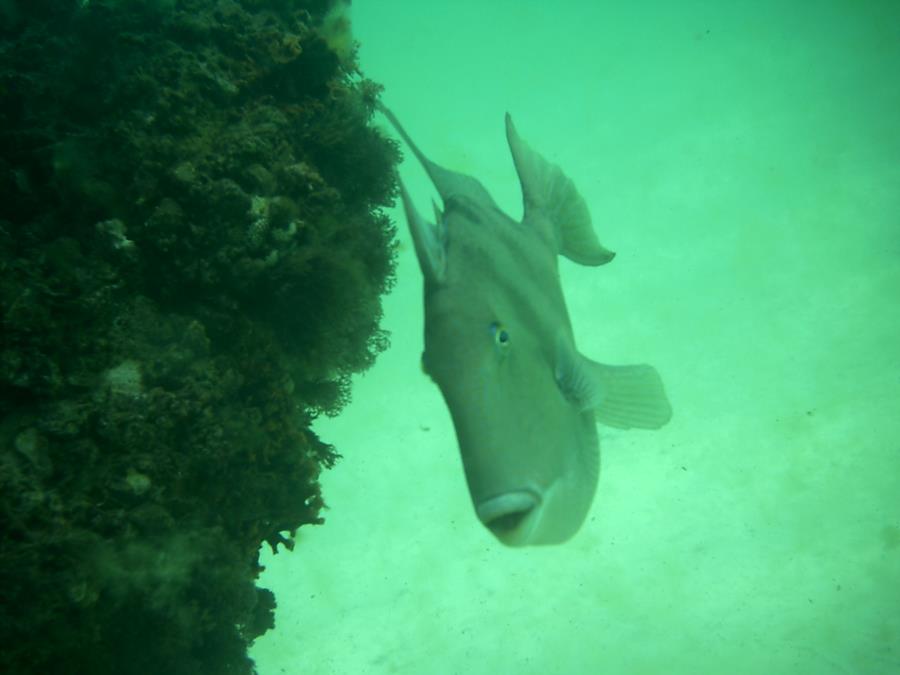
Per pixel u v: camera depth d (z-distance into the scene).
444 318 1.05
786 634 5.73
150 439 3.37
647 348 10.66
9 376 3.13
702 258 12.76
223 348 4.08
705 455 8.10
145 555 3.12
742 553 6.69
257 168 4.11
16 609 2.72
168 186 3.94
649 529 7.39
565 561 7.43
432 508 9.14
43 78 4.93
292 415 4.28
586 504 1.13
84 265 3.78
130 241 3.91
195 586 3.40
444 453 10.23
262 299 4.18
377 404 11.92
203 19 4.87
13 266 3.45
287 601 8.23
